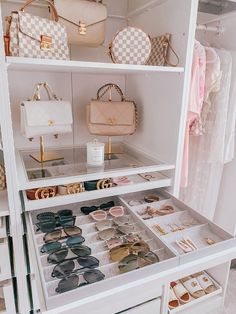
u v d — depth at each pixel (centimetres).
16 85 130
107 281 68
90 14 113
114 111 131
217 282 129
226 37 138
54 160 125
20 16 85
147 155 135
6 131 82
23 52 87
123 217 105
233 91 136
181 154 119
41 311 61
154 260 79
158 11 121
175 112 114
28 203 92
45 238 91
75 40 114
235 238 86
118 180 116
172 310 114
